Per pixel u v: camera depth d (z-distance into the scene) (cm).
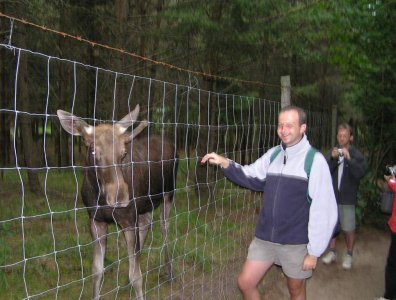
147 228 319
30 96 747
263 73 665
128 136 244
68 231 409
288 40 536
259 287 309
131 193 265
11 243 364
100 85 658
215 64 548
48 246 355
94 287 249
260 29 502
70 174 750
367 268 373
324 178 203
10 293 272
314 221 202
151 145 326
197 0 496
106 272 320
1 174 652
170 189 350
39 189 599
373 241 451
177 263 338
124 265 334
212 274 296
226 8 505
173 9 504
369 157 548
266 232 215
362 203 496
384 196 292
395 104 522
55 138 894
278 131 210
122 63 571
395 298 286
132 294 291
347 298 308
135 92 613
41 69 706
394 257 281
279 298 303
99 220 253
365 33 490
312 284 331
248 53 553
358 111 573
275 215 210
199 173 547
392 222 280
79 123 236
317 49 591
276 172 214
